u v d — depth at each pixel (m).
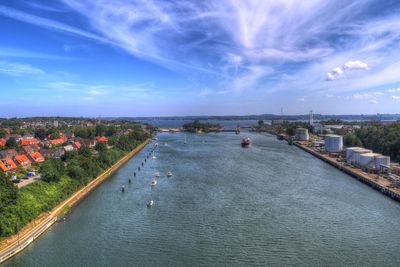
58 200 103.94
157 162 192.25
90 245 77.81
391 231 85.62
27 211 87.25
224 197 115.31
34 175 123.50
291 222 91.50
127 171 165.75
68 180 121.19
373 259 71.06
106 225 89.94
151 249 75.81
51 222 89.94
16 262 70.06
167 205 106.75
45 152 177.25
